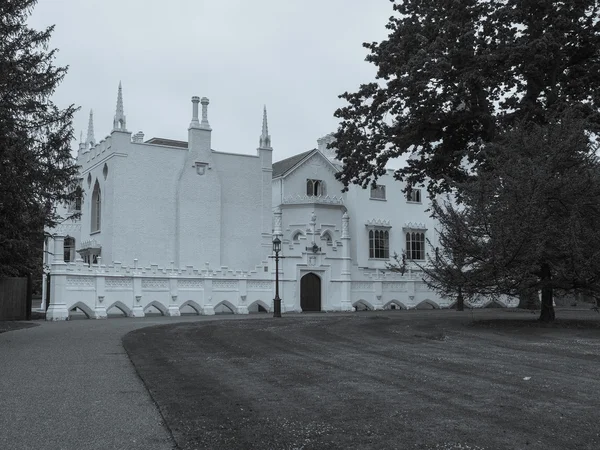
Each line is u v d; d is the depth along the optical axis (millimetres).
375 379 12047
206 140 49000
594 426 8484
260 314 38375
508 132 24328
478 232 22000
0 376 12586
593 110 28312
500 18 29188
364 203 57812
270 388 11078
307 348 17172
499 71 29188
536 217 20688
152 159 46844
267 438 7898
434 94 30578
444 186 34344
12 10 21172
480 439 7848
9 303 32719
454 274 22594
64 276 32094
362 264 56906
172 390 10852
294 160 59094
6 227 21234
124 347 17234
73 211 51344
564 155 21875
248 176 50969
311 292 43938
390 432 8156
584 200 21641
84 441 7918
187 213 47594
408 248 59906
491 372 12961
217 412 9219
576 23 29250
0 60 19734
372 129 33531
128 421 8891
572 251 20828
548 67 30031
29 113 22031
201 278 38750
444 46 29109
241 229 50219
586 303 49312
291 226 54094
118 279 35219
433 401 10000
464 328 22828
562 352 16469
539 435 8055
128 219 45531
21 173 20000
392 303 46969
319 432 8156
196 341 18562
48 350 16844
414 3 32094
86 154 51469
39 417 9141
